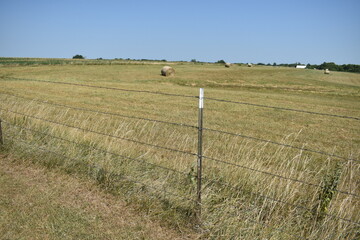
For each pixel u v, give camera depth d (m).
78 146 6.13
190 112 15.38
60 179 5.24
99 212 4.28
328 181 4.04
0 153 6.28
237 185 4.61
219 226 3.86
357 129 12.97
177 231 3.92
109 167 5.25
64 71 40.97
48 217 4.10
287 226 3.71
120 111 14.86
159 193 4.54
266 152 8.22
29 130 7.03
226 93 25.28
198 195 4.07
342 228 3.65
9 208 4.27
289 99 22.84
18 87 22.72
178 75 43.09
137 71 45.28
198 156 4.05
